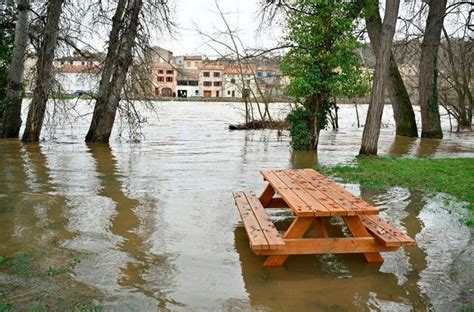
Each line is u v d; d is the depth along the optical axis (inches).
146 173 419.8
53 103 720.3
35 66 674.2
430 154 633.0
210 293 172.7
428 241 235.9
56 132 812.6
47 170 427.5
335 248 197.8
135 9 647.8
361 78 578.9
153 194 331.9
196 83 3275.1
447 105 1154.0
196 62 3553.2
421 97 908.0
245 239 233.9
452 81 1186.0
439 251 221.6
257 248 183.2
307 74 565.6
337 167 451.5
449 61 1117.7
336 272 194.9
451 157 588.4
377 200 322.0
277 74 951.6
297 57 570.3
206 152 584.7
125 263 199.2
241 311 159.8
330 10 533.6
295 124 617.9
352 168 445.4
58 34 684.7
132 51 662.5
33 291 169.9
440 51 1150.3
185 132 895.7
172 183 373.7
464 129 1167.6
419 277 191.2
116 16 663.8
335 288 179.6
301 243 196.1
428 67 890.1
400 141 832.9
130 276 185.8
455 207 303.3
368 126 559.8
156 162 490.9
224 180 390.0
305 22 547.5
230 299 168.4
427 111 901.2
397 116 952.9
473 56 1046.4
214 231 245.9
